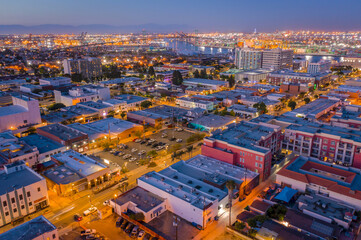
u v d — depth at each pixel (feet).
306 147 465.47
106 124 597.11
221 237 283.38
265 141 431.84
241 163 404.36
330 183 323.78
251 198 353.10
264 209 307.78
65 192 353.92
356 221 284.41
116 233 291.17
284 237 258.37
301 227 271.90
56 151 458.91
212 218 306.55
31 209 324.60
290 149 485.56
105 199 352.90
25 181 329.93
